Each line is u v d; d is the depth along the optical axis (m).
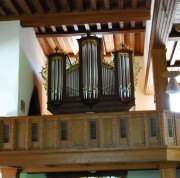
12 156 9.52
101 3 11.41
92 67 11.21
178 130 9.37
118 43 14.21
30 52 12.20
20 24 11.37
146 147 9.07
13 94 10.65
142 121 9.34
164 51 10.59
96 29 12.77
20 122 9.77
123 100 10.92
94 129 9.46
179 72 9.29
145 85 13.65
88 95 10.95
